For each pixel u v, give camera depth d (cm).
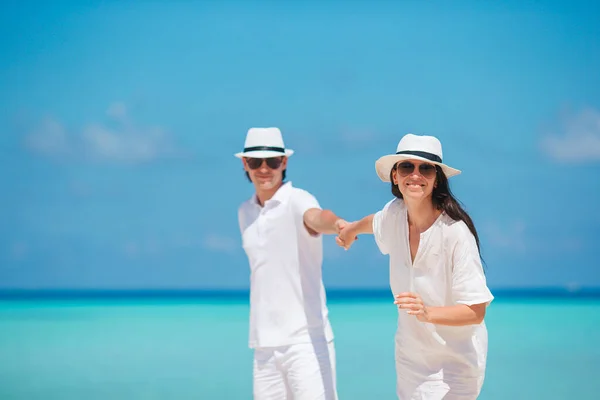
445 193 452
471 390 468
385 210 479
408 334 471
